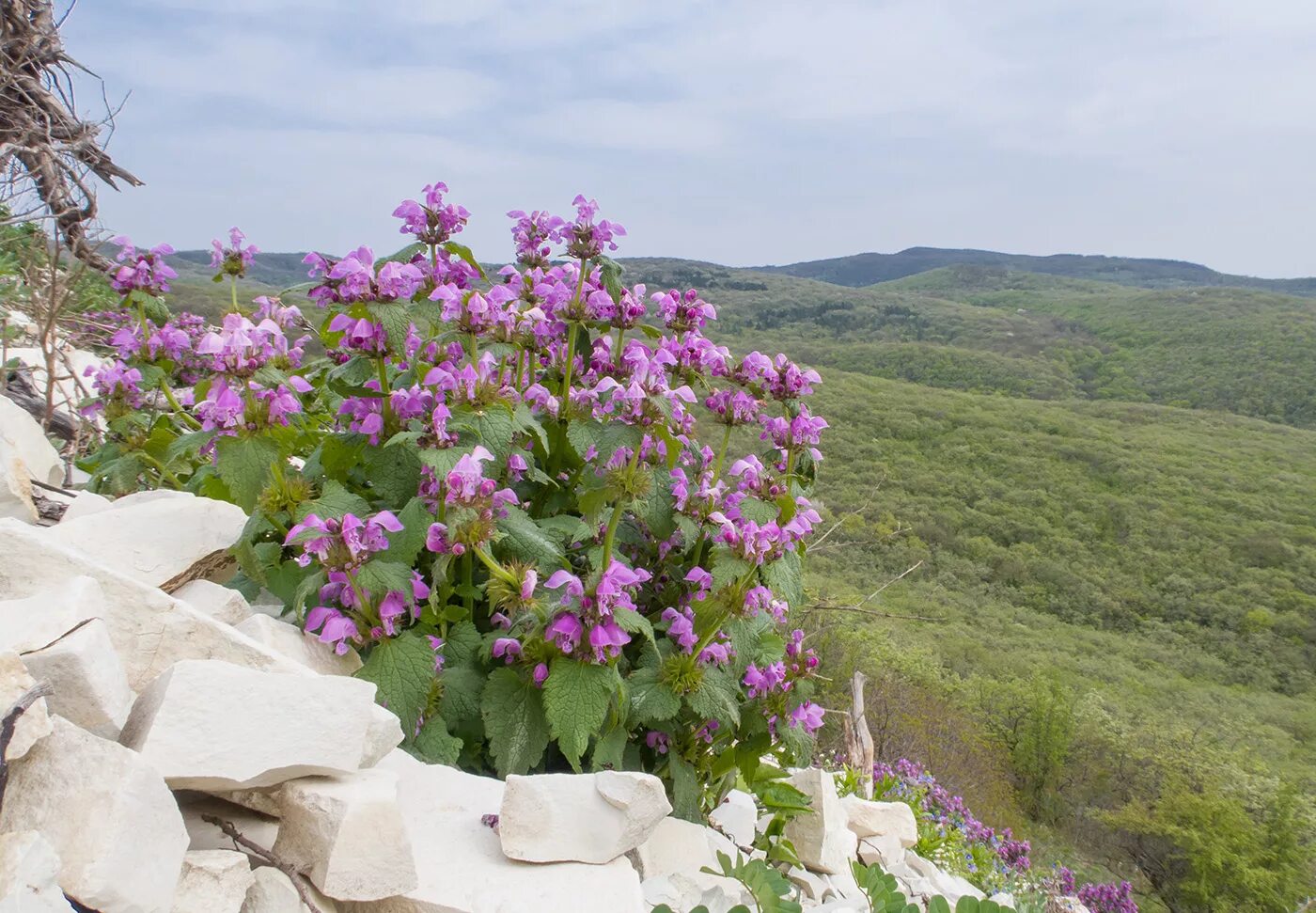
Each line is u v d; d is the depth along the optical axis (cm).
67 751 162
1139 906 1942
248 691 200
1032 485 7156
